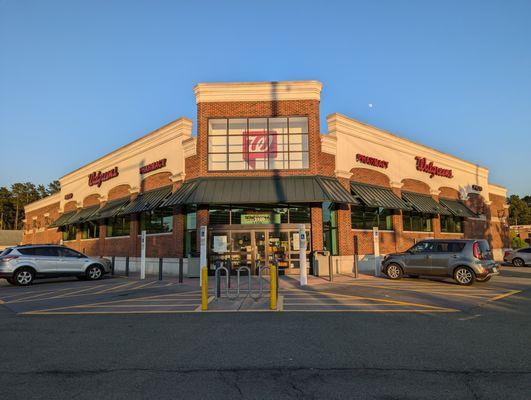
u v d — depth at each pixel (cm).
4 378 521
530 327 795
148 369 553
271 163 2041
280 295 1270
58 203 4056
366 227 2300
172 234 2158
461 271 1545
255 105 2045
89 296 1330
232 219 2012
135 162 2594
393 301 1130
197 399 449
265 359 593
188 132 2184
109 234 2884
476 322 843
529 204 10312
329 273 1789
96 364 577
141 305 1112
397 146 2569
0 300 1285
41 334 767
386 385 486
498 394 457
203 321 875
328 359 591
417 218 2722
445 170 2994
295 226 2005
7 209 9750
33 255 1792
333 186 2020
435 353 618
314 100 2050
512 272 2262
